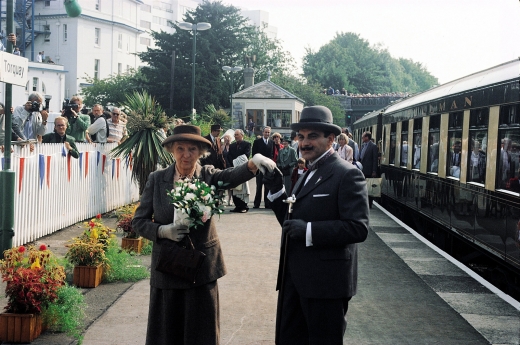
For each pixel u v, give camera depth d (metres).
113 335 5.58
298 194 4.25
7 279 5.52
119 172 14.72
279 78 70.62
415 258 9.51
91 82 60.41
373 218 14.56
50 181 10.52
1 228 8.19
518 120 8.00
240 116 50.31
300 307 4.19
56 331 5.64
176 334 4.24
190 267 4.09
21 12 66.00
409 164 15.38
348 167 4.10
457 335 5.77
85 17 68.00
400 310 6.62
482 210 9.39
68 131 12.87
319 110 4.26
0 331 5.31
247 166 4.32
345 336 5.74
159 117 13.50
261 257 9.36
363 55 119.94
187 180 4.21
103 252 7.46
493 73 9.47
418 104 14.53
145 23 107.56
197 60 59.56
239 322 6.10
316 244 3.97
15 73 8.03
